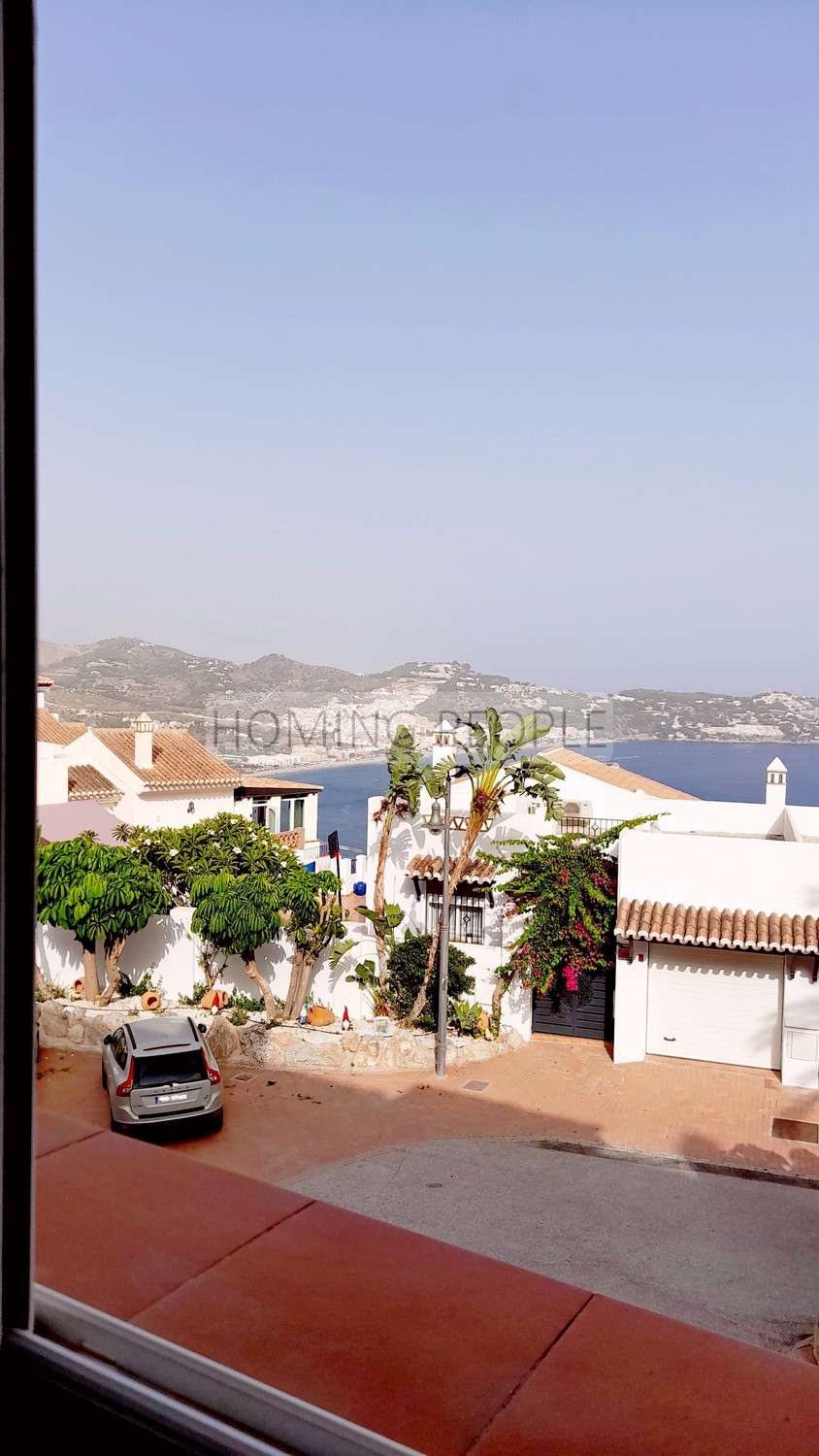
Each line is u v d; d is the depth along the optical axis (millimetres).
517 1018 19094
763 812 23562
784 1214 10219
